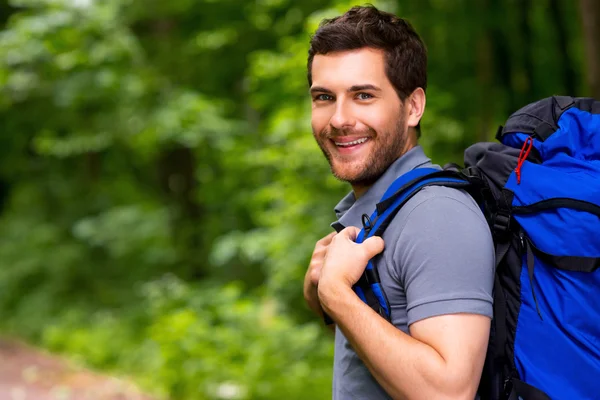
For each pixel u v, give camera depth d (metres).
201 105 10.28
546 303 1.82
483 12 8.91
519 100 9.20
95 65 10.20
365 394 1.98
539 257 1.84
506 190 1.90
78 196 15.52
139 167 15.93
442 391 1.70
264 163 9.02
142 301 12.21
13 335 12.47
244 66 11.52
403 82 2.03
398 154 2.08
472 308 1.74
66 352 10.83
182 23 11.84
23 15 11.10
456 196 1.88
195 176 13.34
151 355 9.44
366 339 1.78
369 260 1.92
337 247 1.92
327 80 2.01
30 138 15.21
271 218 8.85
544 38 9.60
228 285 10.32
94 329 11.24
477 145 2.12
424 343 1.75
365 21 2.00
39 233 14.66
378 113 2.00
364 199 2.10
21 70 10.48
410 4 9.02
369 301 1.91
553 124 1.99
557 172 1.87
